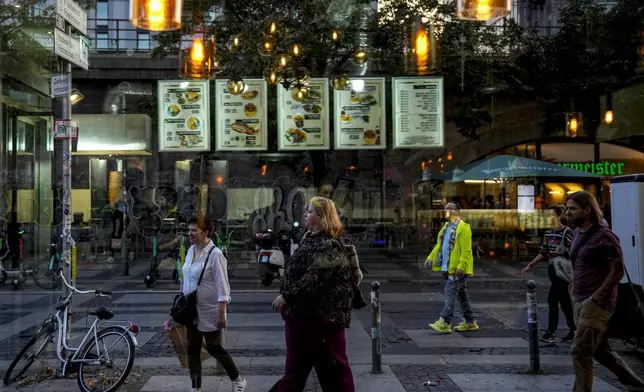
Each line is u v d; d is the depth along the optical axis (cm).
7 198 1175
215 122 902
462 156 1010
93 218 1435
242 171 1167
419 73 875
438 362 693
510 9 529
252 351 741
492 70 920
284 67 884
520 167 1180
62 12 693
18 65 980
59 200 1030
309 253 441
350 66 894
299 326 440
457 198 1474
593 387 591
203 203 1208
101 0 865
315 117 906
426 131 878
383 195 1140
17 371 616
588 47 931
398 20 859
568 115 995
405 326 898
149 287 1252
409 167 1087
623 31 923
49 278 1084
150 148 1145
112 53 966
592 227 521
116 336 587
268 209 1166
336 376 441
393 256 1243
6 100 1080
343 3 859
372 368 649
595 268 511
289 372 447
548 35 916
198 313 546
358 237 1191
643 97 988
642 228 716
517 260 1557
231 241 1212
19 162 1203
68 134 717
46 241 1185
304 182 1129
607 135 1048
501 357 717
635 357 717
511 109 988
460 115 938
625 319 657
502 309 1034
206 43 868
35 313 938
